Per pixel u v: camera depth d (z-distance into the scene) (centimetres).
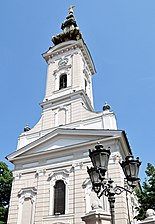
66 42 3366
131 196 2286
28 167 2438
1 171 3344
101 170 984
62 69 3166
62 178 2244
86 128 2466
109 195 980
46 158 2414
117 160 2119
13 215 2222
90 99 3170
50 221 2052
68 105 2748
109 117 2414
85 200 2038
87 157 2233
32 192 2283
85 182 2117
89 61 3434
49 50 3406
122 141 2262
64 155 2345
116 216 1859
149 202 2064
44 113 2830
